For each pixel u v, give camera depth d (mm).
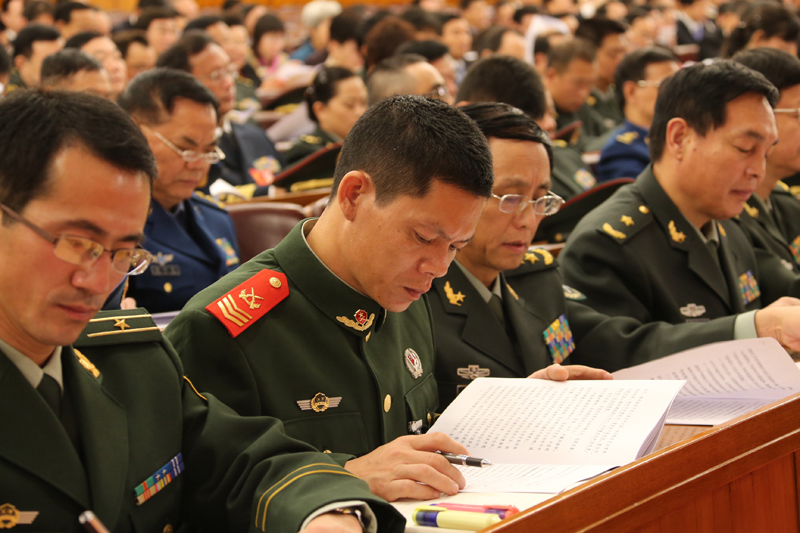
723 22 9172
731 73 2004
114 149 903
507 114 1677
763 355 1502
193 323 1252
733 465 1105
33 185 878
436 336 1673
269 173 4438
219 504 1122
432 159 1140
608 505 944
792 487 1214
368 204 1202
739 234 2430
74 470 958
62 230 885
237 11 9578
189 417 1157
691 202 2127
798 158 2666
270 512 1024
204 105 2406
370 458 1153
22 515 917
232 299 1278
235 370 1245
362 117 1255
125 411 1067
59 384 1001
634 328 1951
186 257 2494
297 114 5070
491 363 1688
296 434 1248
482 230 1674
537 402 1354
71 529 949
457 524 968
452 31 7691
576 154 4156
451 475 1108
